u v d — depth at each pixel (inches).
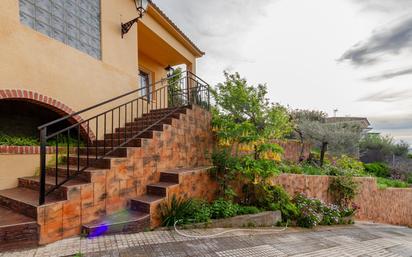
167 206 145.3
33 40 155.3
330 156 425.4
